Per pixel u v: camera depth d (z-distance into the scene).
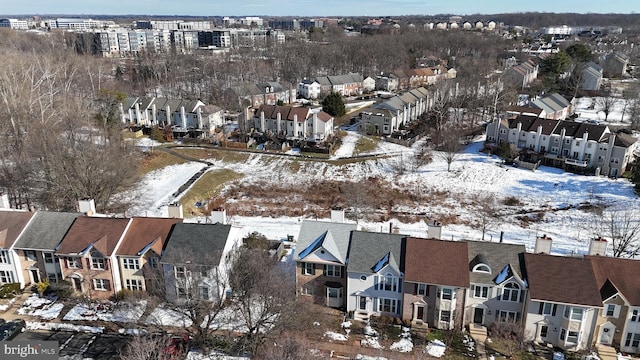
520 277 43.31
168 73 160.50
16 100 86.94
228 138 103.81
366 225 69.38
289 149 99.31
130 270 48.56
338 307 48.47
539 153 92.75
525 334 43.09
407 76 162.62
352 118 121.88
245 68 164.88
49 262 49.88
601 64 172.88
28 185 72.19
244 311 42.69
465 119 119.69
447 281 43.19
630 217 69.88
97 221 50.22
